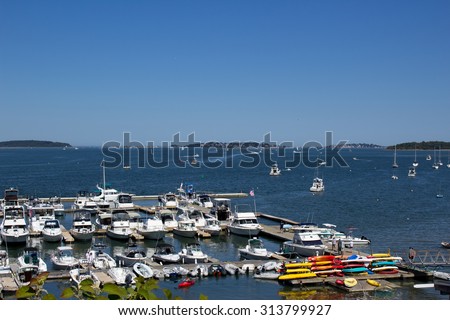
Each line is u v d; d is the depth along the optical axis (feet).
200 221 218.18
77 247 182.39
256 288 124.77
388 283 125.18
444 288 119.75
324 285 126.00
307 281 125.49
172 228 210.59
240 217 209.36
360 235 204.44
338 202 321.52
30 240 192.44
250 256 157.58
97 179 521.24
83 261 140.26
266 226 220.43
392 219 248.52
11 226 186.09
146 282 29.71
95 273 129.59
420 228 221.46
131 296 28.91
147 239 194.70
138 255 147.33
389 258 139.85
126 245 185.78
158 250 153.79
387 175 581.94
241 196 360.07
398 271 134.10
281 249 167.94
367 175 581.94
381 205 304.30
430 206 298.35
